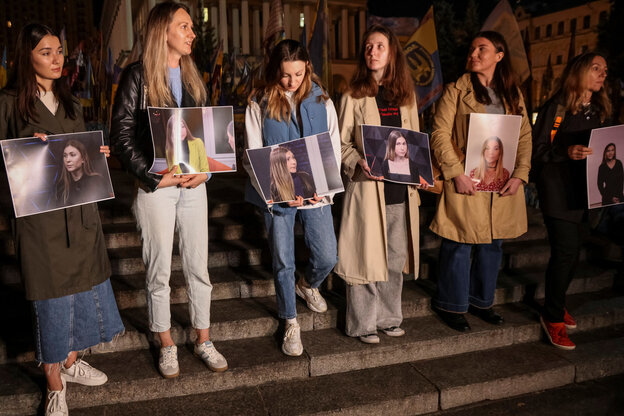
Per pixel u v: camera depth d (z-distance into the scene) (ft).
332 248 10.05
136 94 8.21
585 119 10.93
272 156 9.19
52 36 7.50
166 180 8.21
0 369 9.52
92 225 8.39
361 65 10.05
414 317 12.31
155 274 8.91
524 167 10.79
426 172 10.17
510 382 10.29
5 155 7.24
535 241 16.35
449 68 73.10
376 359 10.59
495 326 11.76
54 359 8.11
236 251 13.53
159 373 9.36
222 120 8.55
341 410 9.02
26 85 7.44
